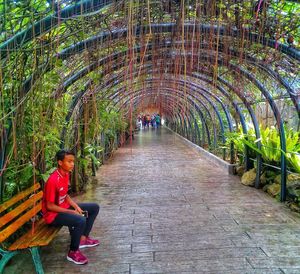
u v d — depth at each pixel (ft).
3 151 10.00
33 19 8.29
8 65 9.06
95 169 26.45
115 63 14.47
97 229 13.43
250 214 15.08
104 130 30.83
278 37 11.23
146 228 13.47
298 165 16.52
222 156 32.73
